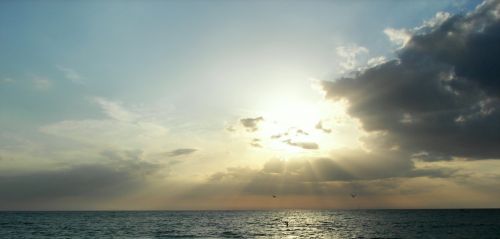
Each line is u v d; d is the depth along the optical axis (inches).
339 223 5880.9
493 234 3587.6
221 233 4116.6
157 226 5349.4
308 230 4463.6
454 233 3722.9
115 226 5359.3
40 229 4753.9
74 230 4581.7
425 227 4613.7
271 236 3732.8
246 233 4111.7
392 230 4224.9
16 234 4028.1
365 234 3791.8
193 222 6491.1
